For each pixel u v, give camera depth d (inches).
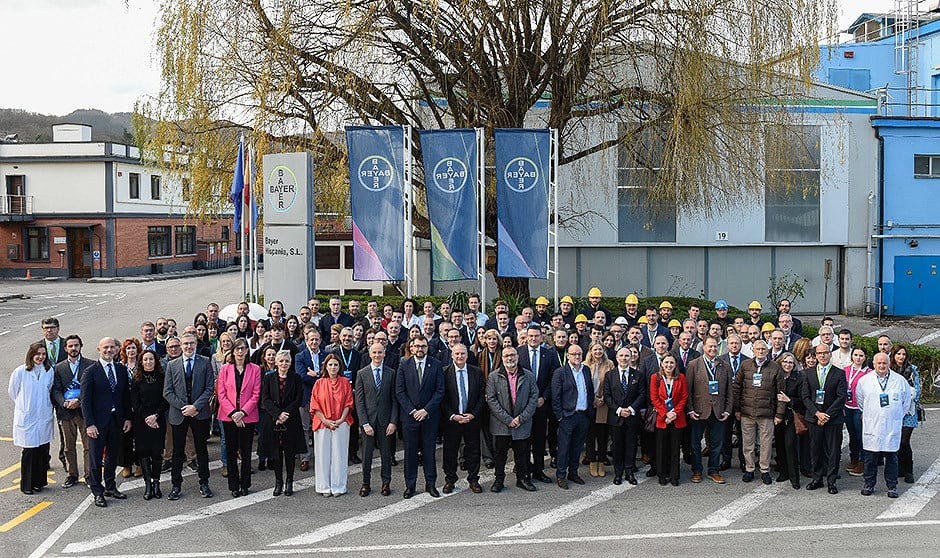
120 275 1936.5
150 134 793.6
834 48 751.7
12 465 456.4
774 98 741.3
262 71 682.8
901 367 417.4
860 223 1123.9
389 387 411.5
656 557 319.0
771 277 1117.1
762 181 789.9
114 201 1914.4
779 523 360.8
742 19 708.7
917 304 1135.6
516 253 641.6
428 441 407.5
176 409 398.3
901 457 422.0
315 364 460.4
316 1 697.6
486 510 383.6
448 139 631.8
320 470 407.5
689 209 861.2
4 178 1913.1
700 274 1102.4
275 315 547.2
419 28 711.1
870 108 1112.2
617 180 939.3
